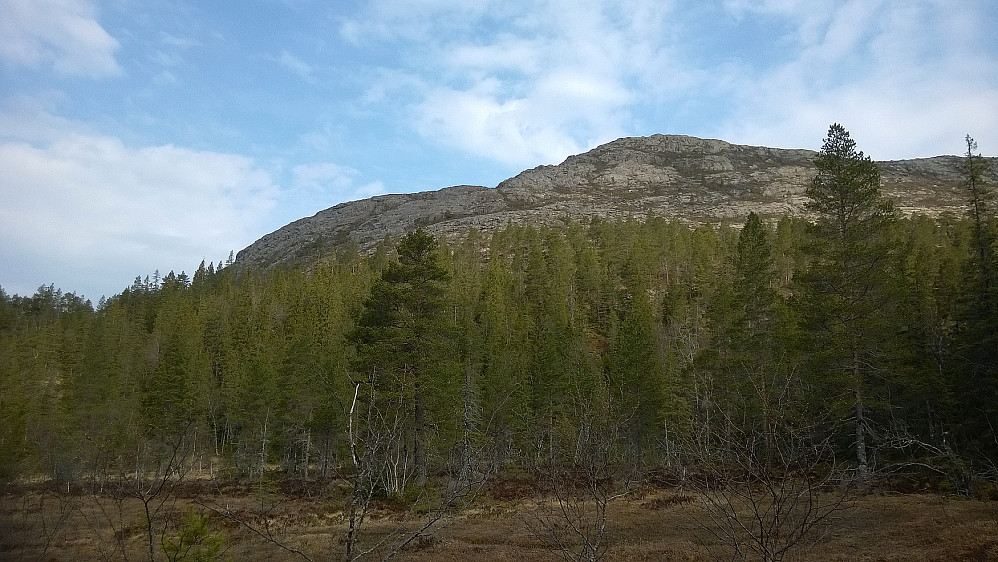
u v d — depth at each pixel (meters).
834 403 24.38
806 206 30.11
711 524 17.45
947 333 34.00
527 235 118.94
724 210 178.88
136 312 96.75
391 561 14.91
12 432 15.15
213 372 65.38
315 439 44.88
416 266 30.55
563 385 40.78
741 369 30.78
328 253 188.75
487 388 40.72
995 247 29.72
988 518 15.28
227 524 19.92
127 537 12.47
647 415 36.47
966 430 25.02
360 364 28.19
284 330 71.19
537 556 15.21
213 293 108.19
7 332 46.75
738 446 8.00
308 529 19.58
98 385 47.00
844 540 14.45
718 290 45.50
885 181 197.00
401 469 25.11
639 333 40.28
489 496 26.73
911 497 19.78
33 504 11.06
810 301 28.78
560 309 67.38
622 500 22.52
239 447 43.28
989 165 29.06
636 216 177.38
